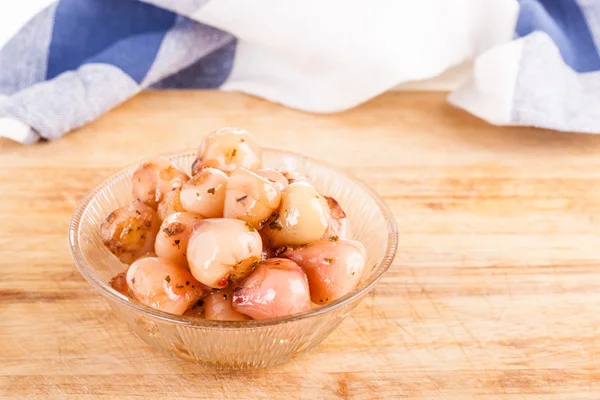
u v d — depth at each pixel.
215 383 0.38
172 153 0.45
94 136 0.56
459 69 0.69
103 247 0.40
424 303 0.42
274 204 0.37
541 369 0.39
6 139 0.55
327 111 0.61
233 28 0.60
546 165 0.54
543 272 0.45
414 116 0.61
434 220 0.48
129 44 0.59
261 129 0.58
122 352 0.39
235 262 0.35
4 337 0.40
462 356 0.40
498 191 0.51
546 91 0.56
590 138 0.58
